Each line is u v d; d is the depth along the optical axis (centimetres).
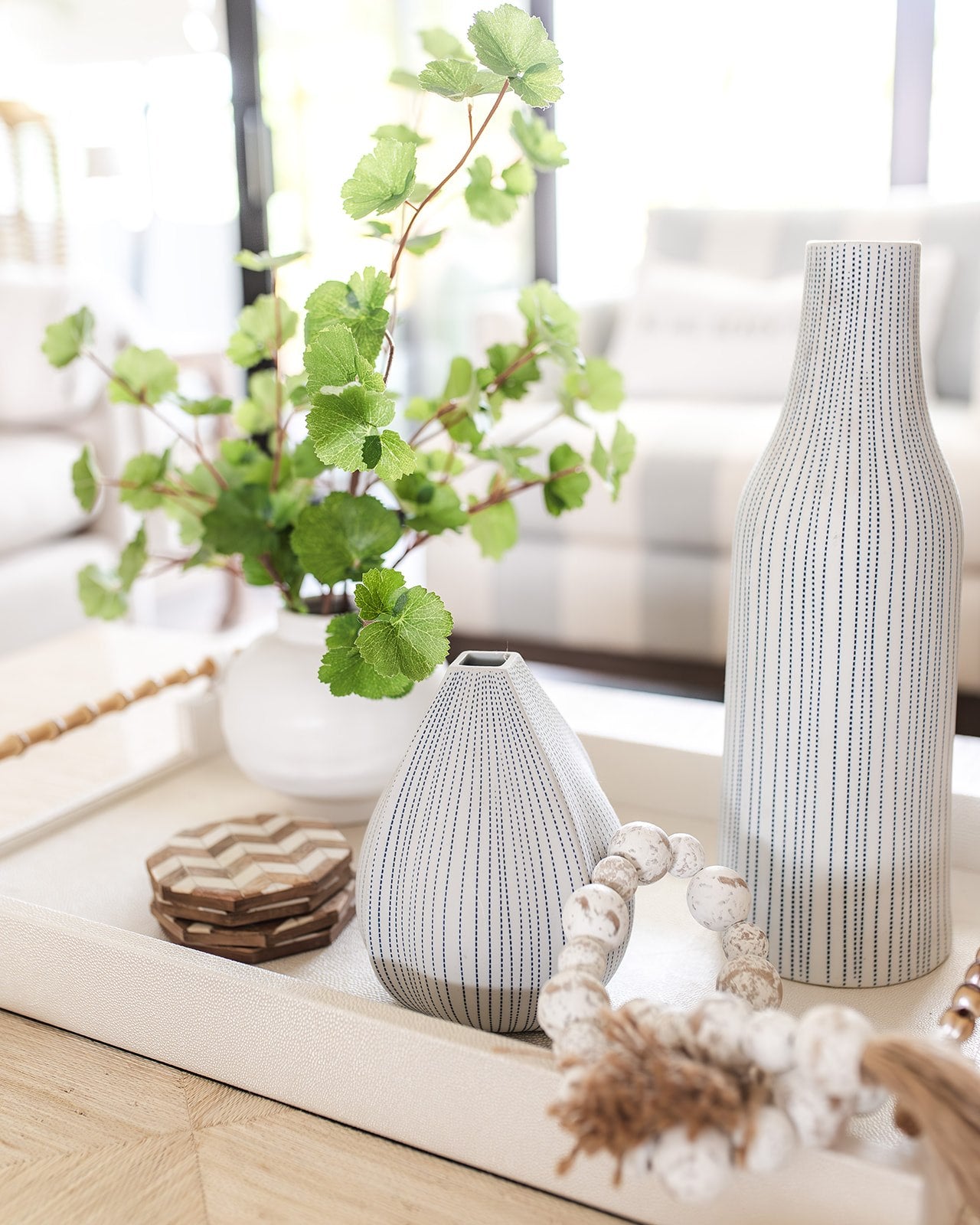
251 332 97
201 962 65
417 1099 58
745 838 72
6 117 382
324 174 311
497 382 93
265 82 303
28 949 70
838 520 64
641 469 190
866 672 65
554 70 70
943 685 68
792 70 289
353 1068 60
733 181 302
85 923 69
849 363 64
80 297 234
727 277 240
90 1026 69
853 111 285
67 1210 55
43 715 141
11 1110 63
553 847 62
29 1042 69
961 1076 43
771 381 222
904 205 232
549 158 87
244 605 289
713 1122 43
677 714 106
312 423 63
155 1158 59
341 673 73
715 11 294
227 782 103
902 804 68
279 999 61
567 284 325
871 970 71
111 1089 65
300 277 312
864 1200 48
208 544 88
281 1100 63
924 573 65
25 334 227
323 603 94
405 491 89
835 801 68
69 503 221
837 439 65
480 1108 56
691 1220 52
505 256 322
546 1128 55
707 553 191
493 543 98
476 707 63
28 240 335
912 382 65
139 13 421
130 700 104
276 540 89
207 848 80
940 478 66
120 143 452
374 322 74
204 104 454
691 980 71
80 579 100
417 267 322
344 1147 60
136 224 468
